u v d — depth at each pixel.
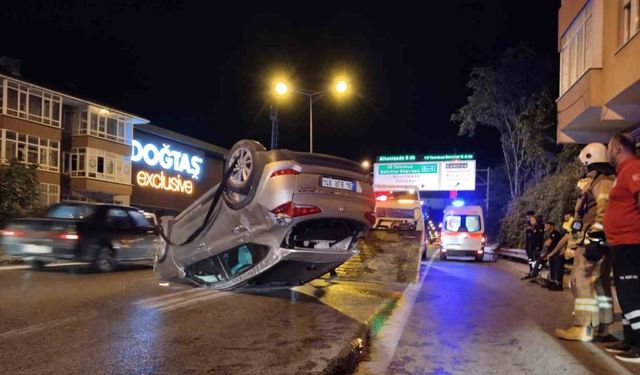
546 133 26.84
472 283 12.86
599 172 6.26
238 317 7.24
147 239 13.17
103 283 10.07
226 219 8.92
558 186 22.17
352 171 8.86
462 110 34.50
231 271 9.49
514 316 8.14
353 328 6.68
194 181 50.91
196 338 5.97
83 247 11.60
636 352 5.56
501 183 41.72
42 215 12.78
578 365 5.43
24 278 10.56
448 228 23.86
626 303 5.36
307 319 7.25
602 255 6.30
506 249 24.42
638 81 11.79
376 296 9.70
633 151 5.49
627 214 5.30
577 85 15.01
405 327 7.28
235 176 8.70
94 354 5.19
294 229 8.38
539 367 5.38
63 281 10.23
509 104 33.41
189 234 9.67
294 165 8.17
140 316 7.04
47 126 35.41
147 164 44.84
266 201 8.23
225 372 4.73
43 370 4.68
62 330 6.12
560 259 11.59
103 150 39.34
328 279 11.88
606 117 13.82
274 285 9.91
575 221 6.47
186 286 9.95
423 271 16.61
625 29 12.74
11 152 32.91
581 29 15.23
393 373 5.25
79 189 38.03
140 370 4.74
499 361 5.60
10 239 11.79
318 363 5.04
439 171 41.38
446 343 6.40
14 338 5.72
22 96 33.78
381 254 12.09
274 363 5.04
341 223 9.04
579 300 6.47
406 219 19.30
